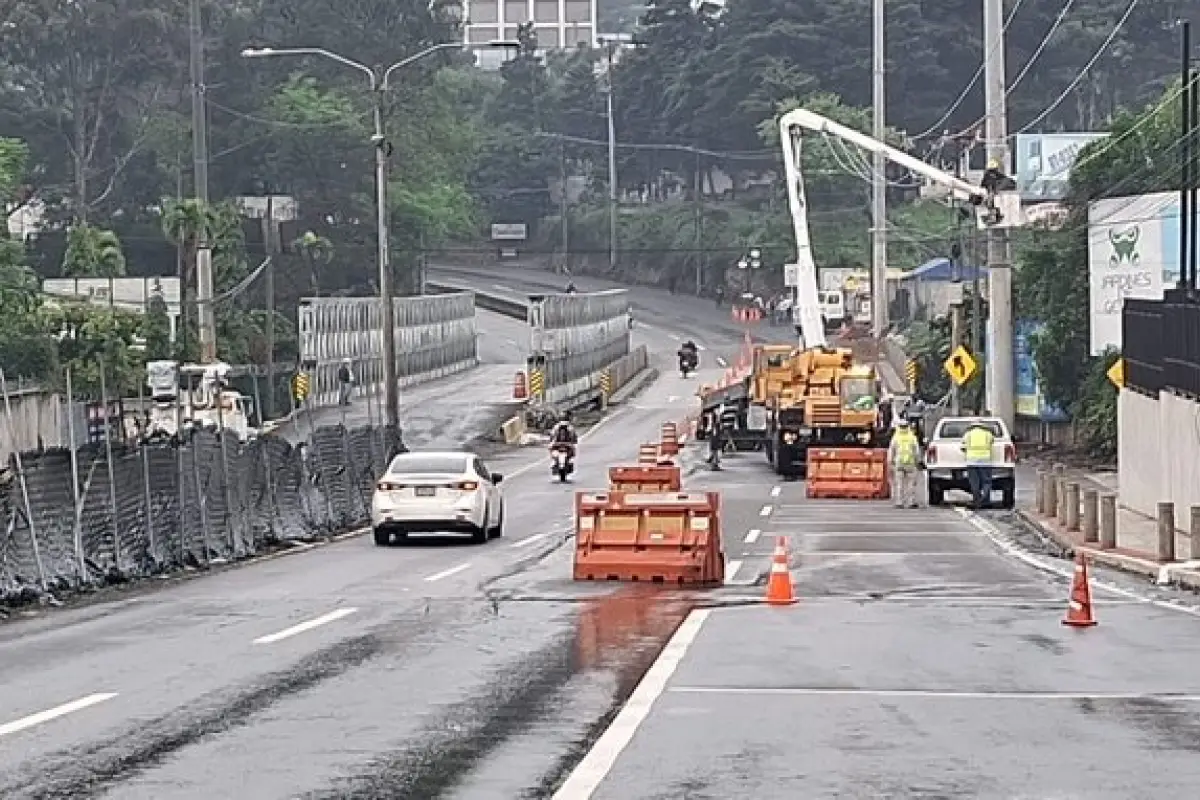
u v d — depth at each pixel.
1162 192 150.62
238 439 92.25
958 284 195.38
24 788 29.03
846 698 38.56
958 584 67.38
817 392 145.38
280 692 39.75
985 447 113.56
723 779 29.47
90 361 162.38
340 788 28.94
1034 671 42.97
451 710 37.03
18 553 63.50
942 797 28.06
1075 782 29.30
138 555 74.31
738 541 89.38
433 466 91.31
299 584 69.44
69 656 46.94
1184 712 36.75
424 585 67.75
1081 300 164.62
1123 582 69.75
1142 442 105.31
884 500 122.56
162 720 35.94
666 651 46.72
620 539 69.12
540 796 28.17
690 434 188.12
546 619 55.12
